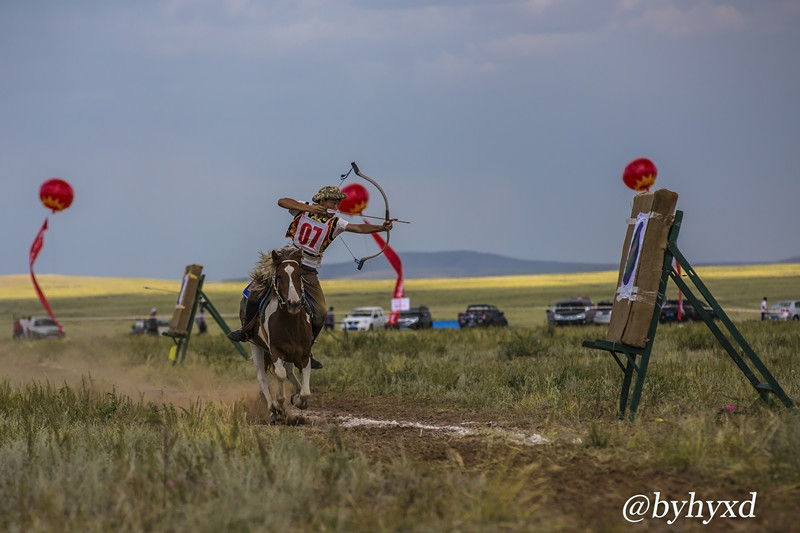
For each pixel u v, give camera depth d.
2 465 21.98
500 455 23.38
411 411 35.75
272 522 16.84
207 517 17.14
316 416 35.22
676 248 28.89
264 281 32.31
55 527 16.89
